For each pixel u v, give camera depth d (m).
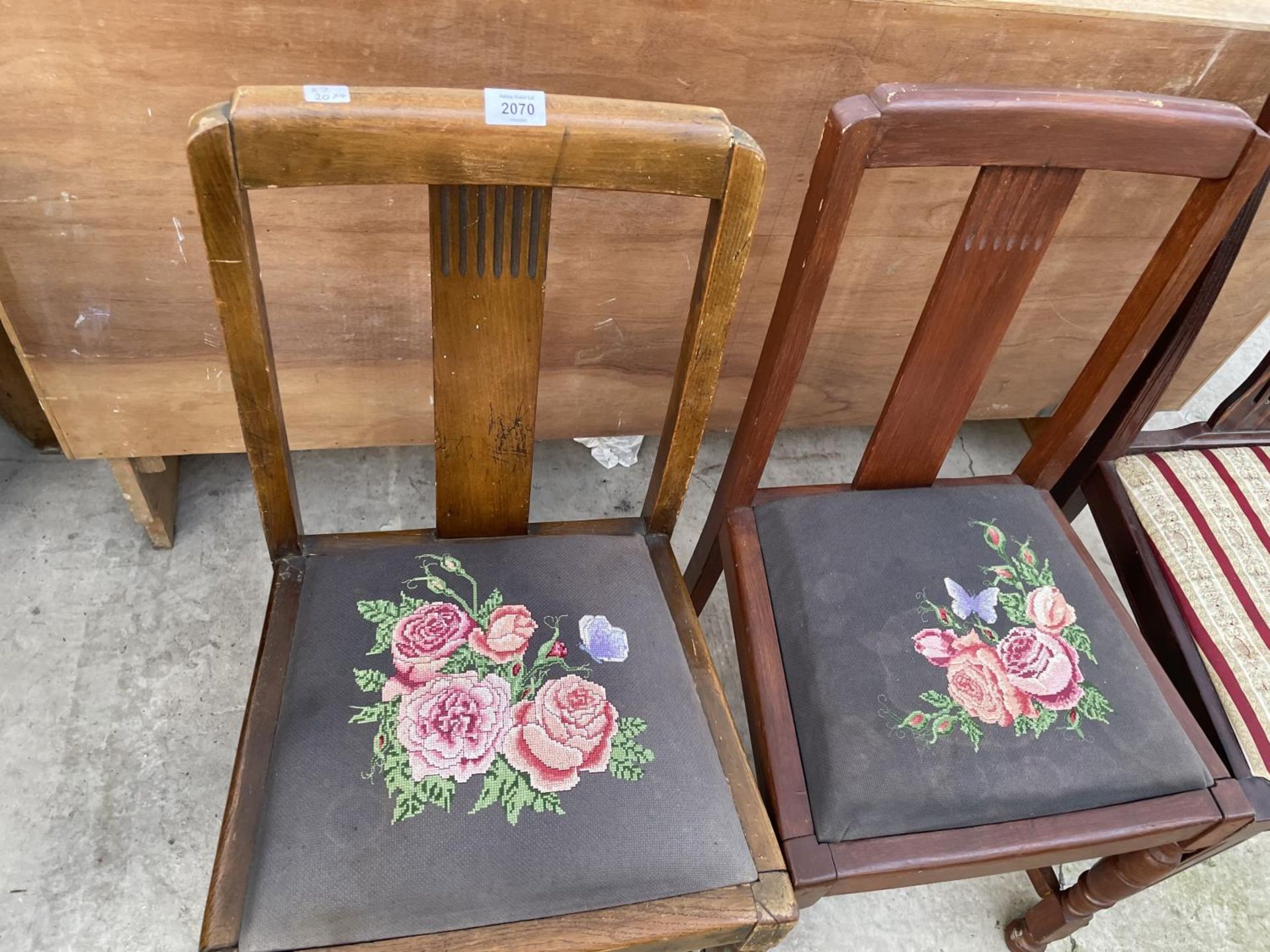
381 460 1.48
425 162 0.58
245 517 1.36
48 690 1.15
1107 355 0.91
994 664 0.83
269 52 0.74
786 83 0.85
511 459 0.82
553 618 0.79
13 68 0.71
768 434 0.88
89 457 1.11
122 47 0.71
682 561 1.44
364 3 0.72
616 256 1.01
